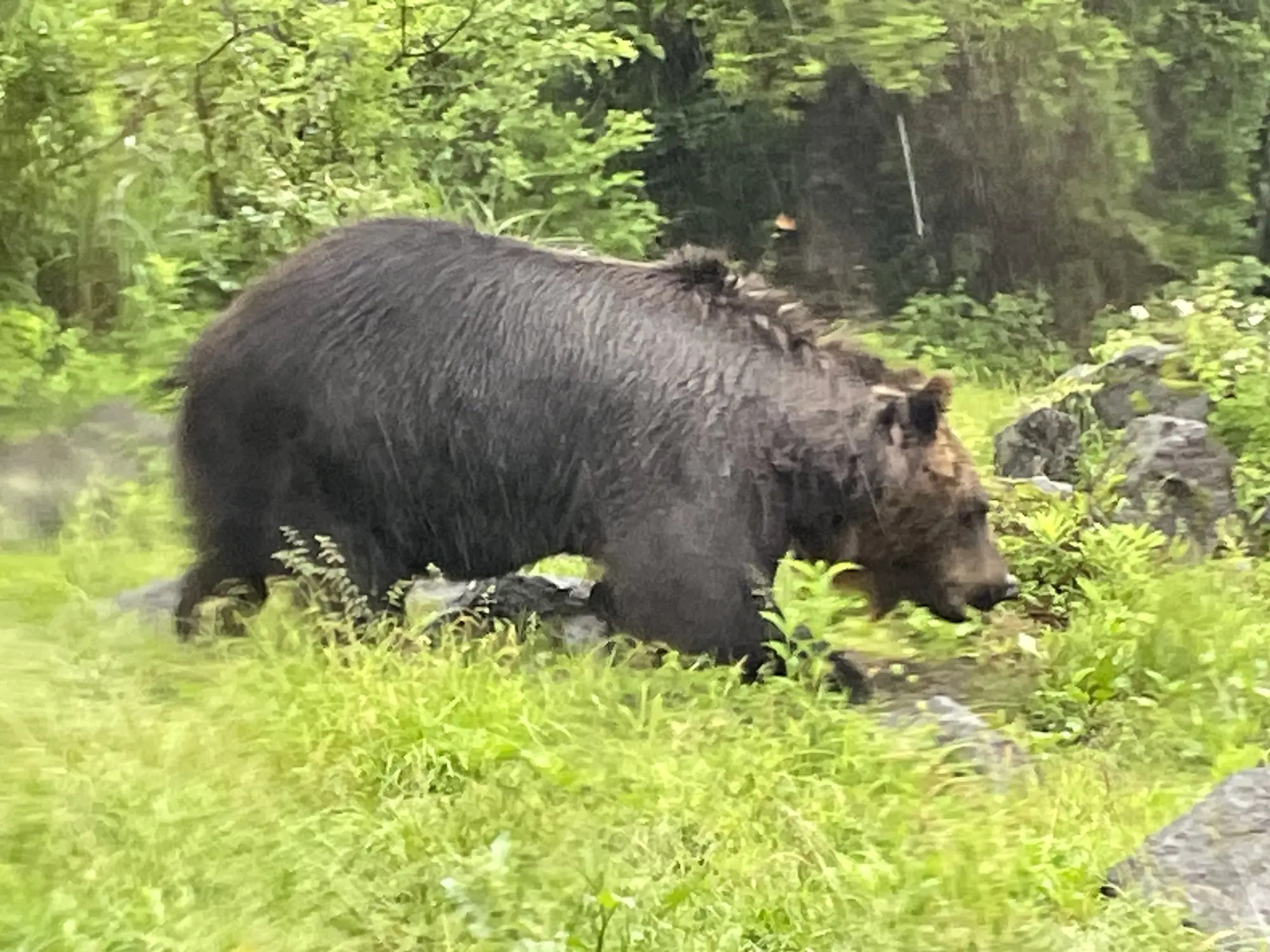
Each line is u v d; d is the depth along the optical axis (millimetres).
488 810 4828
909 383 7332
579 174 16922
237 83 12172
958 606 7352
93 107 11172
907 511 7152
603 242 16656
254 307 6844
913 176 21141
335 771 4988
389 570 6859
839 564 7070
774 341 7051
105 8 11141
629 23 20469
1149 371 10266
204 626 6660
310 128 12898
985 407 13859
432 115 14789
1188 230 22859
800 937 4207
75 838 4352
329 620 6426
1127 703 6738
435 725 5289
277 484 6754
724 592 6770
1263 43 22906
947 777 5605
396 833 4605
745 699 6219
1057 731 6711
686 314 6961
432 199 13633
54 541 8383
